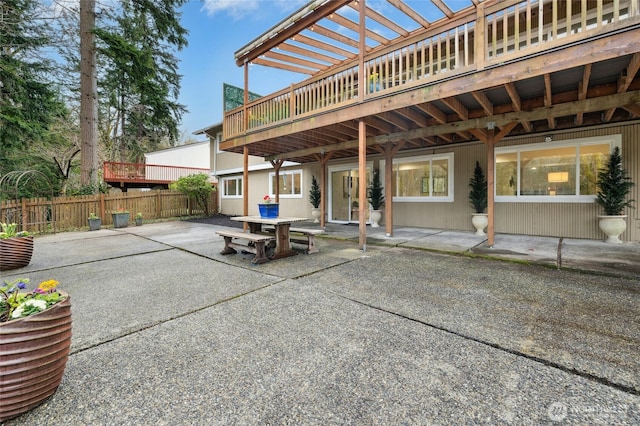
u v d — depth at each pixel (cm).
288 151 952
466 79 416
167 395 169
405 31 602
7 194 1105
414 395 165
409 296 319
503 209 719
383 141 691
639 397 160
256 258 475
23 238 474
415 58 470
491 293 322
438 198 823
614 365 189
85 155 1119
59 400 166
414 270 420
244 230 813
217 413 154
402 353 208
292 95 649
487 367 190
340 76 570
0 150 1069
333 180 1073
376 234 743
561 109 469
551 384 172
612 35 315
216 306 301
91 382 181
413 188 873
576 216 627
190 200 1405
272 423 147
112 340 234
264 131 723
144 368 196
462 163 776
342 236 721
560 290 324
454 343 220
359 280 379
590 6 553
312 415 152
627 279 355
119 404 162
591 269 391
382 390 170
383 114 538
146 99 1416
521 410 152
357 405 158
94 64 1130
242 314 280
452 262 460
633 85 417
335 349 215
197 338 235
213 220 1238
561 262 430
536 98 489
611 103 434
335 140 778
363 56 525
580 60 333
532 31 623
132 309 297
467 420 146
